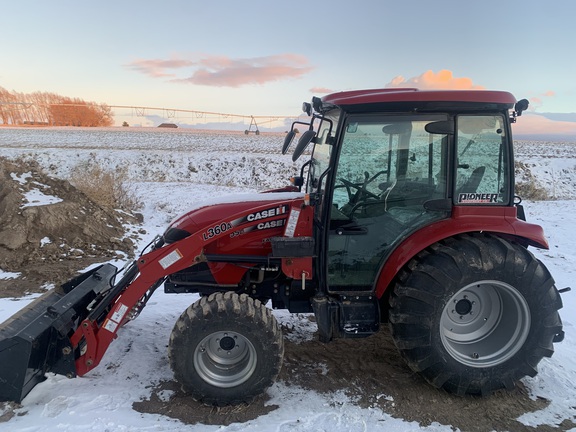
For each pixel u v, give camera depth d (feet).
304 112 12.30
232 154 68.08
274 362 9.82
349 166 10.48
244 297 10.08
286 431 9.16
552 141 165.89
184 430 9.10
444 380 10.33
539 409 10.18
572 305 16.26
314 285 11.41
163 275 10.36
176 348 9.67
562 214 35.81
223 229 10.48
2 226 20.97
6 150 66.44
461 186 10.48
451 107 9.96
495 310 10.96
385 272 10.55
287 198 11.41
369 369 11.63
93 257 20.84
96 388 10.50
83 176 31.99
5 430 8.90
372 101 9.69
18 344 9.16
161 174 60.39
